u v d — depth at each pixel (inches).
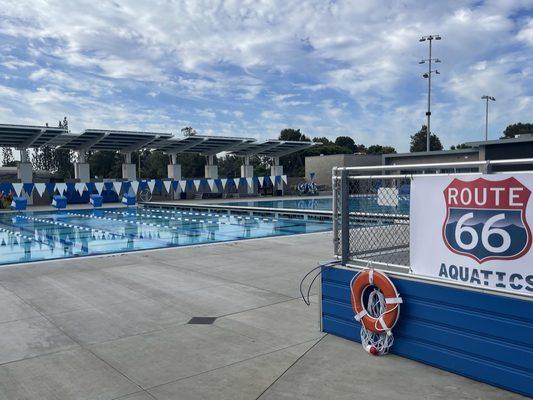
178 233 655.1
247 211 979.3
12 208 1146.7
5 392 157.5
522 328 149.1
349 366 174.6
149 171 3056.1
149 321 232.4
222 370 172.2
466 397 148.8
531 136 1074.7
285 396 151.3
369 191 207.8
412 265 180.5
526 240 149.3
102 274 350.3
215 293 286.7
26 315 245.6
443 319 169.6
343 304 203.9
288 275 338.3
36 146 1395.2
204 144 1651.1
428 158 1439.5
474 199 161.2
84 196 1353.3
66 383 163.6
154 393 155.0
